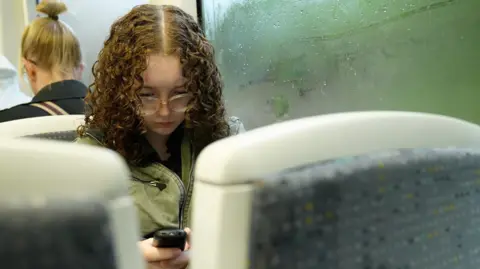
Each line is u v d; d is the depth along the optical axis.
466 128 0.49
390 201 0.40
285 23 1.70
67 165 0.28
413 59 1.23
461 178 0.46
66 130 1.12
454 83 1.13
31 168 0.27
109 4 2.36
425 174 0.43
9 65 1.96
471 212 0.48
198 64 0.92
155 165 0.95
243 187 0.33
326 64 1.54
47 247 0.28
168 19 0.93
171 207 0.93
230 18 2.00
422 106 1.22
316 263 0.36
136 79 0.87
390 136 0.41
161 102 0.90
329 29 1.51
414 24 1.22
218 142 0.35
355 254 0.39
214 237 0.33
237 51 1.99
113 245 0.29
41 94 1.39
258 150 0.34
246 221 0.33
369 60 1.38
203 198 0.34
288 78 1.73
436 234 0.45
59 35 1.44
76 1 2.28
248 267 0.34
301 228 0.35
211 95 0.99
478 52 1.06
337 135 0.38
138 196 0.92
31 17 2.24
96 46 2.33
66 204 0.28
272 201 0.34
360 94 1.42
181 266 0.73
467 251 0.48
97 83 0.96
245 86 1.97
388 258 0.41
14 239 0.27
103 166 0.29
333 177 0.36
